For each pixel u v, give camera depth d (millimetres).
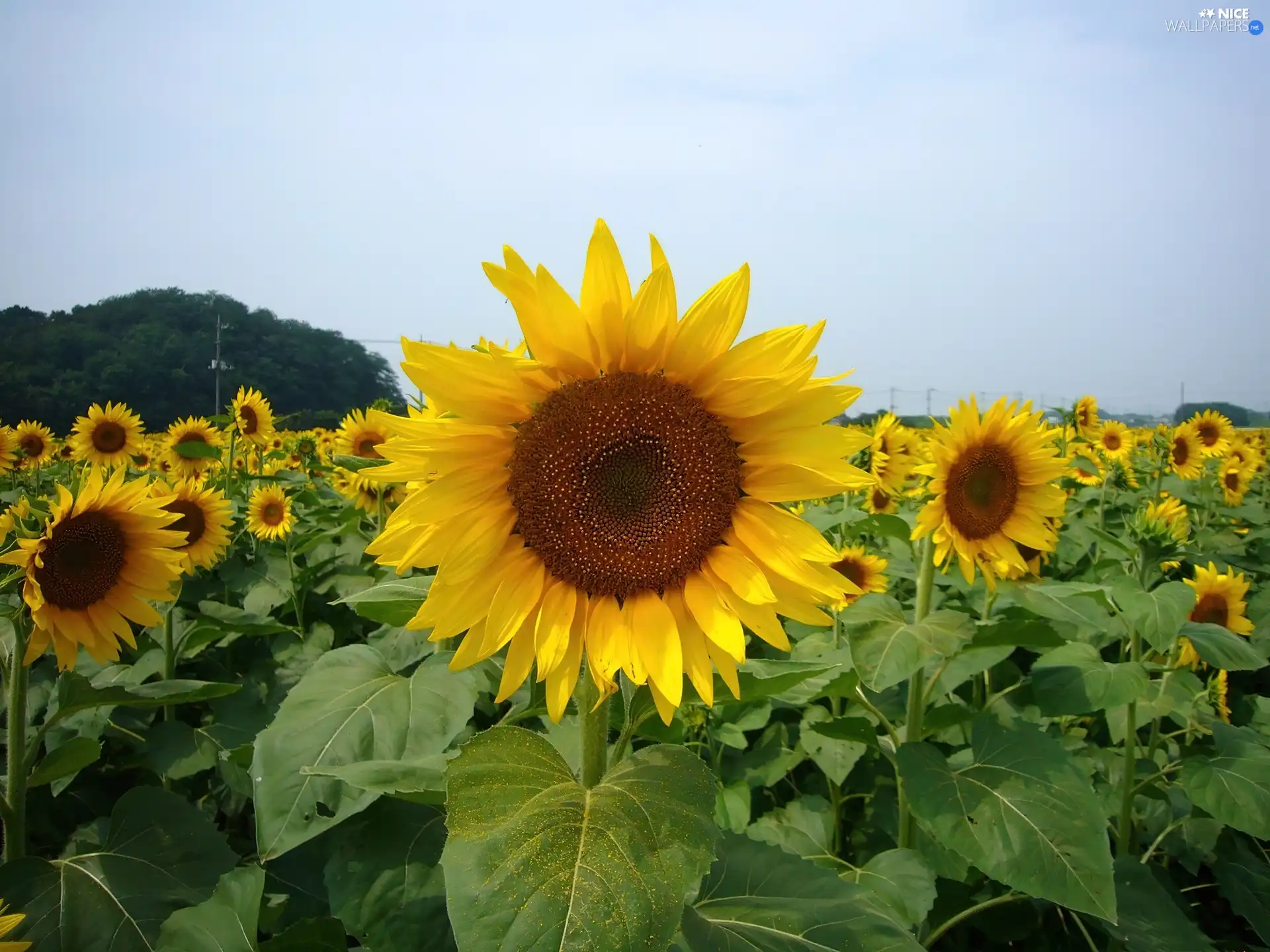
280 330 75875
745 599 2705
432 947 2746
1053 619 5109
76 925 3316
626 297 2670
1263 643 7227
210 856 3676
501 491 2812
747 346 2727
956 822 3678
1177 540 4926
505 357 2598
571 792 2299
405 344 2617
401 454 2705
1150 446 16391
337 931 3121
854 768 5910
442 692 3244
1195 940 3896
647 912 1957
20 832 3936
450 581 2707
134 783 5375
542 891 1972
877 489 9578
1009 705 5781
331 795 2900
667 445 2750
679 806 2229
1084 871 3416
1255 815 4051
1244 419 49344
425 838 2969
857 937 2656
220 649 7184
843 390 2787
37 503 4785
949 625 4285
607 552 2752
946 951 4711
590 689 2918
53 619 4410
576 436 2713
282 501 9750
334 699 3236
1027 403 5016
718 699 3168
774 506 2854
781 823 5008
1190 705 4934
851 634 4402
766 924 2730
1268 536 11484
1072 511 11359
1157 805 5258
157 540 4824
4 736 5008
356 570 8445
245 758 3422
